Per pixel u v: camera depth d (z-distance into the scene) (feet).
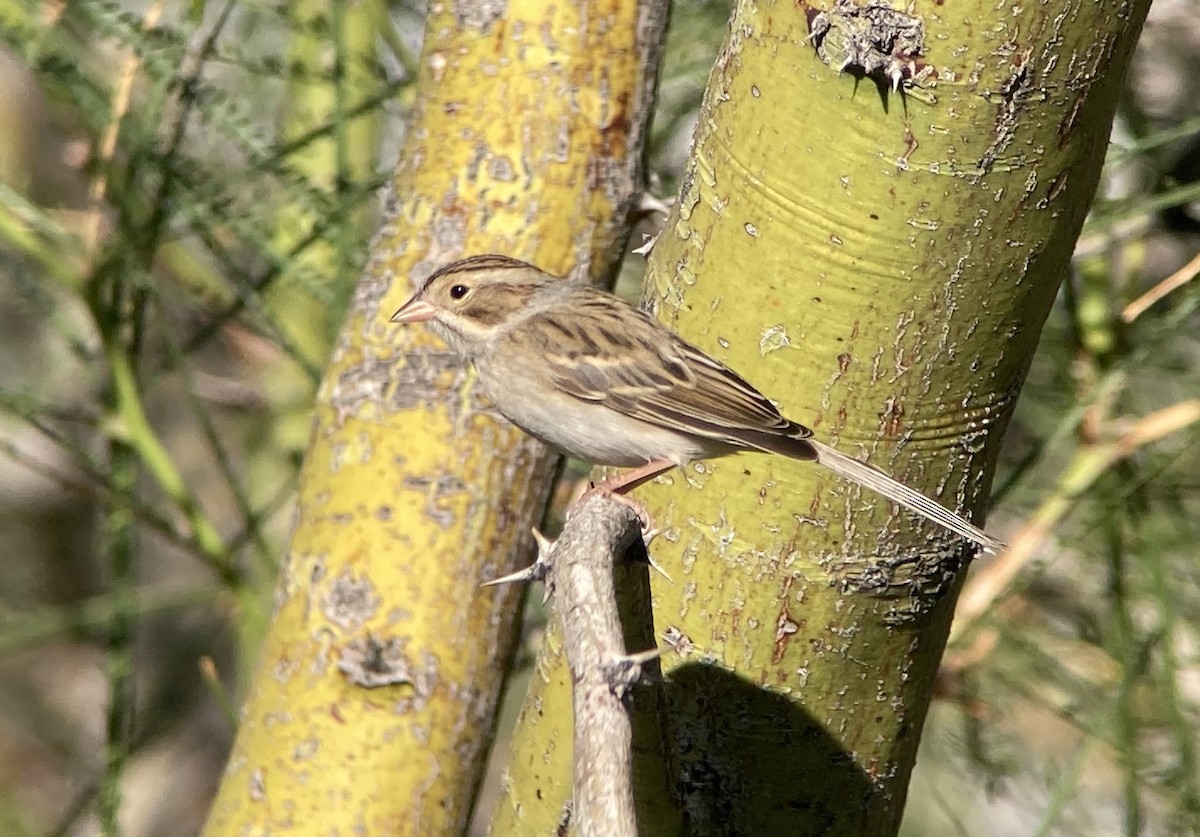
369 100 35.65
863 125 20.71
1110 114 21.03
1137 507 34.30
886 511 22.08
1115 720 34.50
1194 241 37.93
